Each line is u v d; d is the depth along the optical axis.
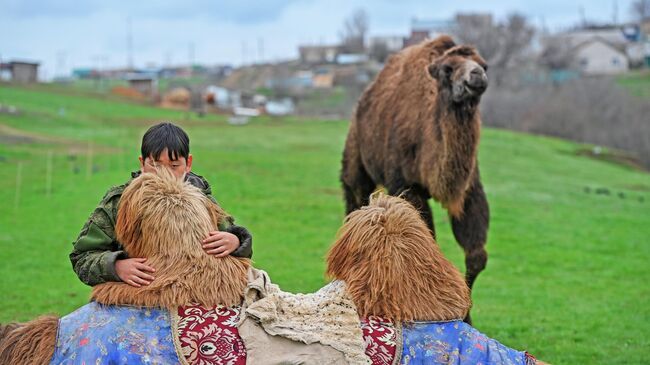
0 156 33.47
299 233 20.69
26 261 16.11
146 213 5.15
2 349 5.09
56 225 20.56
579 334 11.46
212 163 35.16
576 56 98.31
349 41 145.75
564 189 34.06
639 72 92.19
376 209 5.38
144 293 5.04
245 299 5.09
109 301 5.06
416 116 10.20
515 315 12.78
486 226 9.95
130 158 35.31
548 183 35.75
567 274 17.27
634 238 22.55
